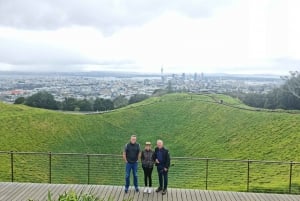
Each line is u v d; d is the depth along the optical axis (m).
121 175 27.67
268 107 63.31
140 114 62.53
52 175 27.50
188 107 63.91
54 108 76.94
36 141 41.81
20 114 48.16
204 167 28.28
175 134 52.34
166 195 12.42
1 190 12.74
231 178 24.83
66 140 45.72
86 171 28.58
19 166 28.48
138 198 12.06
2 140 38.03
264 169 25.84
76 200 5.41
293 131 37.34
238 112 52.59
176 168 28.34
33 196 12.13
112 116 59.91
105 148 46.84
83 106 78.88
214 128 49.59
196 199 12.07
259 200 12.12
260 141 38.53
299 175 22.73
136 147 12.52
